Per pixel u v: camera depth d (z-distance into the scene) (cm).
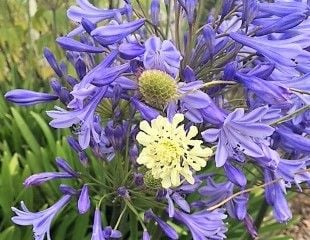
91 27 27
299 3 28
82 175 31
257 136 26
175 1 28
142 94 26
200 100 26
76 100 27
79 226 44
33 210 47
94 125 28
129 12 30
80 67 29
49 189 47
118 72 26
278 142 29
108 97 28
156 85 26
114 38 27
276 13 28
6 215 45
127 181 29
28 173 46
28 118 53
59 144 47
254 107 29
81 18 29
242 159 27
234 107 30
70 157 46
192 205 33
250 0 27
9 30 56
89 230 48
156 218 30
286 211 29
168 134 23
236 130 26
